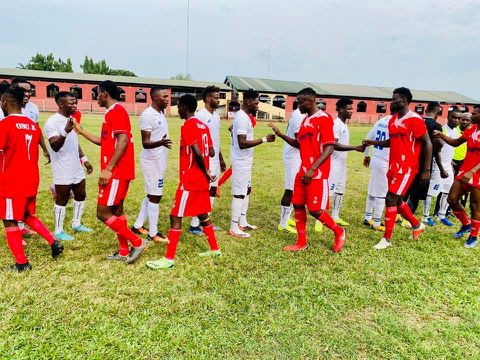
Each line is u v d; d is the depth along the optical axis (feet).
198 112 17.24
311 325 10.15
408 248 16.31
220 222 19.48
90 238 15.92
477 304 11.49
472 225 16.74
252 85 142.72
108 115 12.73
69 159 15.38
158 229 17.71
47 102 125.39
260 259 14.49
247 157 16.67
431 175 19.86
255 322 10.12
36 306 10.39
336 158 18.80
